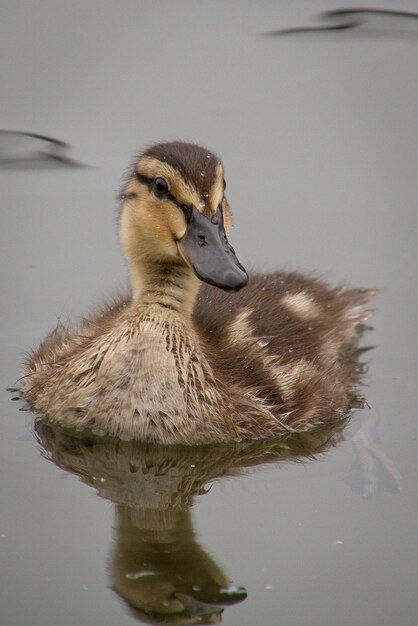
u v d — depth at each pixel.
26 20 21.95
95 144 18.12
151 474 11.35
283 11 22.39
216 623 9.00
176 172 11.87
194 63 20.47
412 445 11.96
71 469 11.38
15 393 13.16
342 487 11.09
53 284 15.61
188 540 10.15
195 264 11.45
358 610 9.26
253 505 10.76
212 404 11.87
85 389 12.04
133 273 12.55
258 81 19.92
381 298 15.48
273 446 12.02
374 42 21.02
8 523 10.38
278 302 13.88
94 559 9.88
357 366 14.12
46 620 9.09
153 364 11.83
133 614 9.13
